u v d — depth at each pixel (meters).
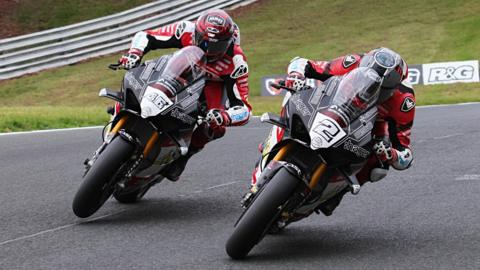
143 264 18.98
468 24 112.88
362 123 19.75
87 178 22.09
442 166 34.91
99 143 42.00
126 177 22.98
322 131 19.17
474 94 84.69
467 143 41.72
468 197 28.08
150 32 25.69
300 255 20.19
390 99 21.14
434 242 21.70
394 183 30.88
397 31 112.25
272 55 104.00
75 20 110.06
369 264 19.36
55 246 20.58
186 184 30.45
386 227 23.72
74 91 89.62
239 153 38.34
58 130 48.34
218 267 18.81
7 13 109.69
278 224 20.53
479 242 21.62
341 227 23.77
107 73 96.00
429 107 66.69
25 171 32.94
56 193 28.09
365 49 104.31
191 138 25.17
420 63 98.88
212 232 22.45
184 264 19.03
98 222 23.44
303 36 111.62
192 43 25.17
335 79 20.41
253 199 19.28
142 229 22.61
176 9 108.25
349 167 20.30
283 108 20.75
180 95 23.08
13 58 95.38
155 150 23.12
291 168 18.97
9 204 26.08
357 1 126.38
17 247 20.47
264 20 118.56
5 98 88.31
